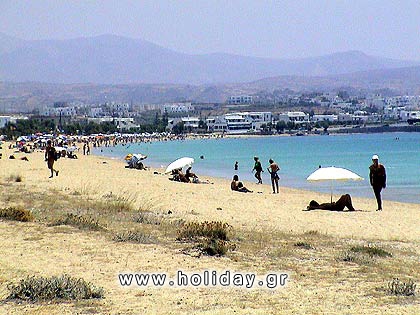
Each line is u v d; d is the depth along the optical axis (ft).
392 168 274.16
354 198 152.05
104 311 40.27
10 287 44.91
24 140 539.29
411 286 46.85
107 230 71.00
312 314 39.99
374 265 58.34
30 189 123.44
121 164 295.89
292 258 60.70
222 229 69.56
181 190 146.30
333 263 58.65
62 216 79.10
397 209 122.52
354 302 43.45
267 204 122.01
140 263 55.06
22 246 60.59
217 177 229.04
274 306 42.11
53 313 39.47
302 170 268.41
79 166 239.91
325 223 94.38
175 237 68.85
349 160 344.28
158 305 42.11
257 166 192.85
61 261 54.75
